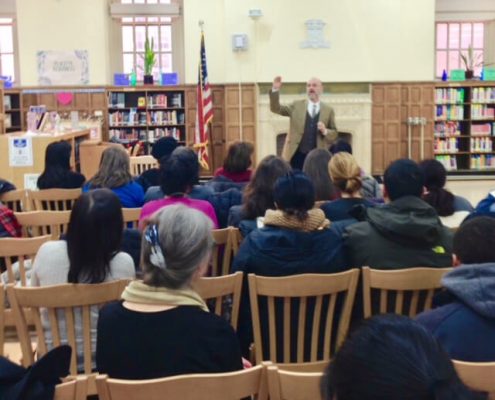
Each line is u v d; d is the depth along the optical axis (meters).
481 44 13.09
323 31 11.96
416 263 2.62
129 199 4.47
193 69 12.38
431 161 3.54
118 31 12.80
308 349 2.63
